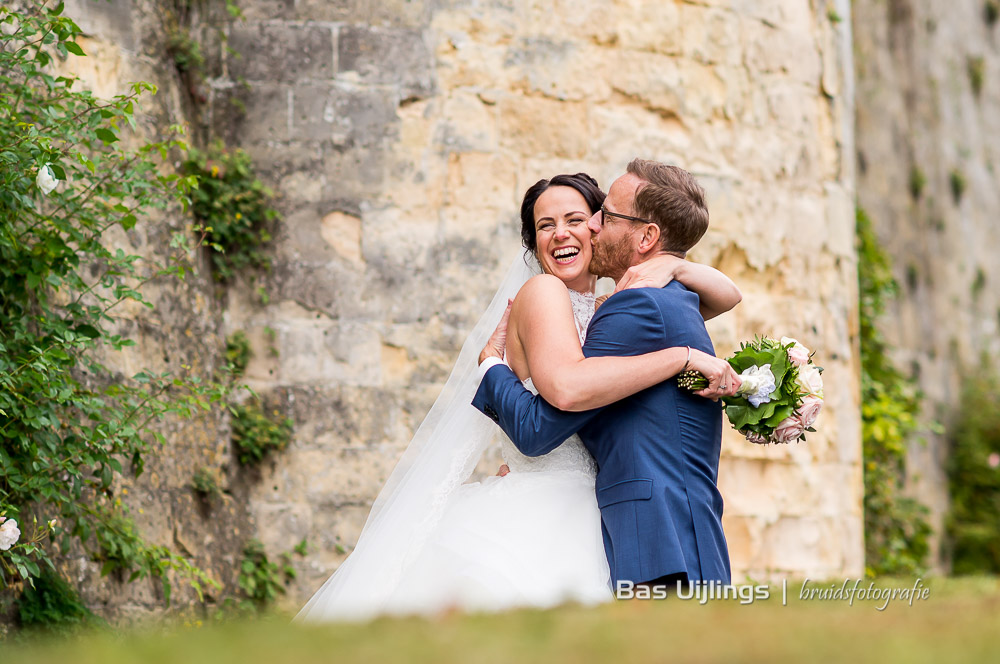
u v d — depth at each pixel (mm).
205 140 10000
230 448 9523
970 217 27406
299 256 9914
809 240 11609
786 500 11031
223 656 2295
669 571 4547
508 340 5254
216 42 10086
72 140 7559
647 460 4770
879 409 15898
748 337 10930
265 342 9828
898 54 25984
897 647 2191
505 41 10234
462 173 10078
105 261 8492
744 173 11070
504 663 2148
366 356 9852
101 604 7863
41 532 7309
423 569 5059
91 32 8883
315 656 2270
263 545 9523
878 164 24688
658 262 5145
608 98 10414
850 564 11664
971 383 25766
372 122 10047
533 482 5066
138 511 8336
